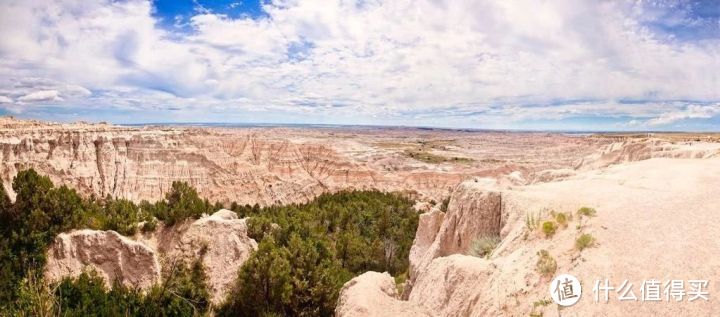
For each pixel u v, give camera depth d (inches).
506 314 502.3
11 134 3363.7
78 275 1238.9
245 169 4320.9
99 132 3789.4
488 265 665.0
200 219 1552.7
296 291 1218.0
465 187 1400.1
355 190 4399.6
